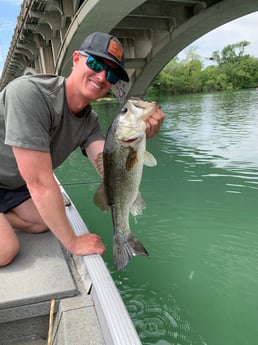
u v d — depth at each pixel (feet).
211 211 6.78
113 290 2.68
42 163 2.85
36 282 2.88
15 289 2.79
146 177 9.25
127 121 2.77
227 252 5.21
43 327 2.85
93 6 11.41
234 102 34.19
